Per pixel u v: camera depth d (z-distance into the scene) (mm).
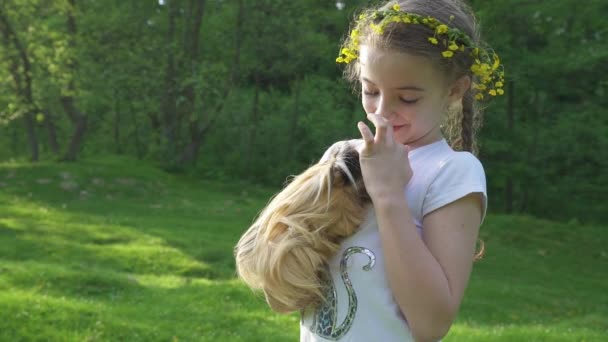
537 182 25062
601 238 20453
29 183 22234
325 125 28672
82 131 27406
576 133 24422
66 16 26344
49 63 24422
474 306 12055
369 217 1651
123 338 7793
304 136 31547
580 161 25734
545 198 26344
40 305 8203
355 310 1634
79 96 25125
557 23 19781
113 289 10547
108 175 24406
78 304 8594
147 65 25969
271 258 1644
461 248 1601
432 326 1549
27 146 41500
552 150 24719
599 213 25766
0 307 7910
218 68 25859
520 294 13516
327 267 1667
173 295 10383
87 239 15500
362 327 1629
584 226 22328
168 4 27328
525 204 26578
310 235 1633
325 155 1803
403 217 1541
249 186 26922
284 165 29234
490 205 29797
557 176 26250
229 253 14875
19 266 11062
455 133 1956
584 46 19828
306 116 30797
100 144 38750
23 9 24094
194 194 23797
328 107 29188
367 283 1627
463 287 1593
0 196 20531
